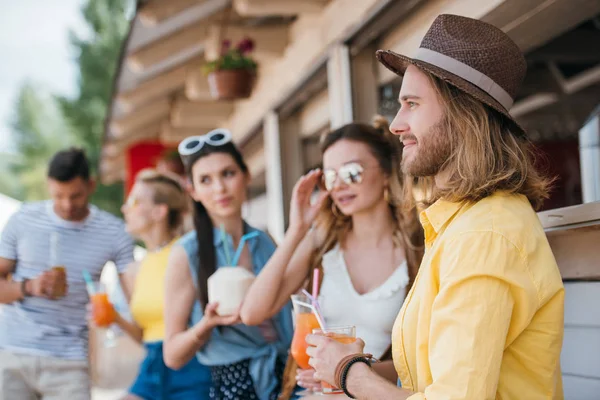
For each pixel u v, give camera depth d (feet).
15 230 10.90
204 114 23.73
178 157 22.65
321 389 6.62
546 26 10.03
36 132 87.30
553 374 4.80
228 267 8.21
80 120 70.28
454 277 4.56
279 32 16.96
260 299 7.67
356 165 7.47
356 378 5.00
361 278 7.53
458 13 10.18
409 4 11.21
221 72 16.75
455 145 5.02
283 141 19.03
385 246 7.57
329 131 7.82
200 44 18.31
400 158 7.69
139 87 20.52
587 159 11.22
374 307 7.28
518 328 4.64
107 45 71.51
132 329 11.44
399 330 5.25
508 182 4.96
